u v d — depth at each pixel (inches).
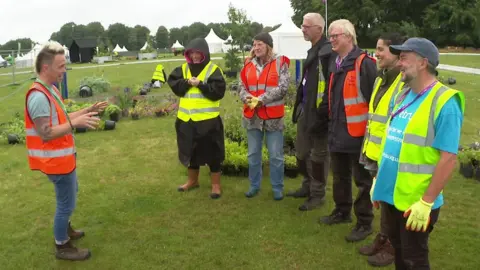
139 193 235.9
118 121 440.1
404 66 109.6
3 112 525.7
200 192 235.8
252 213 207.5
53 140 151.6
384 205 124.3
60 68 150.5
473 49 1822.1
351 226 190.4
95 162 296.0
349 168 185.0
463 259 163.3
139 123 429.4
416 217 106.5
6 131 377.4
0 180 261.3
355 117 166.9
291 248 173.3
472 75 818.8
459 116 104.7
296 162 255.3
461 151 269.0
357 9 2087.8
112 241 182.5
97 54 2033.7
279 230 189.0
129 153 318.7
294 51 519.5
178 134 226.4
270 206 215.6
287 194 229.3
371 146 147.6
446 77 776.3
